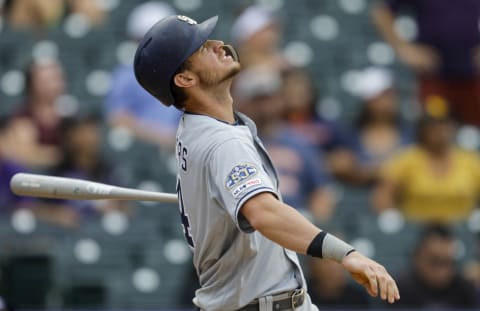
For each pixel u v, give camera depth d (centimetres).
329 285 3173
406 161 3697
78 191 1617
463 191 3666
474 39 4109
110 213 3616
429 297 3266
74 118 3756
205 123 1488
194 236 1538
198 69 1509
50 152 3697
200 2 4634
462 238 3556
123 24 4516
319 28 4562
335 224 3566
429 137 3691
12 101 4162
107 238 3541
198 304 1575
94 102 4144
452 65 4094
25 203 3553
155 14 4106
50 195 1634
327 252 1347
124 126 3856
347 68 4394
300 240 1358
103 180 3656
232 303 1526
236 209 1398
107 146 3831
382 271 1321
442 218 3653
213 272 1545
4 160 3597
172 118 3881
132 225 3578
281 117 3731
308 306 1566
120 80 3897
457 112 4100
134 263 3509
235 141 1452
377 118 3859
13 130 3691
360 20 4619
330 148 3756
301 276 1550
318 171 3478
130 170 3781
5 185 3569
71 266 3462
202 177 1474
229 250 1507
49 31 4478
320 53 4447
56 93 3778
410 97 4256
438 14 4103
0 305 2038
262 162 1527
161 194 1598
